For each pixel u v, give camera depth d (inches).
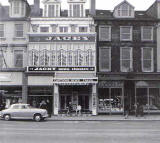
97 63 1258.6
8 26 1270.9
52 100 1211.9
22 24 1272.1
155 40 1272.1
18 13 1277.1
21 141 476.1
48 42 1227.2
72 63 1223.5
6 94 1224.8
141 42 1269.7
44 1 1285.7
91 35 1235.2
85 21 1272.1
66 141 477.7
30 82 1214.9
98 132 606.2
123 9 1285.7
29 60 1219.2
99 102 1234.0
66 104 1236.5
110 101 1234.6
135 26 1275.8
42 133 583.2
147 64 1269.7
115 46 1269.7
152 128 696.4
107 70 1262.3
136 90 1242.0
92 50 1227.2
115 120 992.9
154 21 1270.9
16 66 1258.6
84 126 746.8
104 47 1266.0
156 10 1280.8
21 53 1266.0
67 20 1269.7
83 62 1225.4
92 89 1211.9
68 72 1206.9
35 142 466.3
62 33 1232.2
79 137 526.9
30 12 1365.7
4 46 1262.3
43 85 1210.0
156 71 1262.3
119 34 1273.4
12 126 734.5
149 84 1245.7
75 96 1239.5
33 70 1206.9
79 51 1227.9
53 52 1226.6
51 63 1221.7
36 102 1210.6
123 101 1233.4
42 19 1267.2
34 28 1266.0
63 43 1229.7
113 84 1240.8
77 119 997.8
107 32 1277.1
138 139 505.7
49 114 1064.8
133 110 1226.6
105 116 1157.7
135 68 1262.3
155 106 1239.5
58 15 1284.4
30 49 1223.5
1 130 635.5
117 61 1264.8
